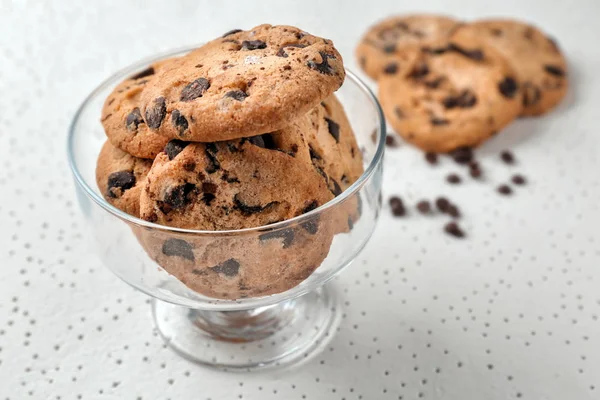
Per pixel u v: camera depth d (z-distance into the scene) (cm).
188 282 37
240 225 36
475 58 52
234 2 59
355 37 56
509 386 40
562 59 53
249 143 36
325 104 40
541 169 49
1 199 47
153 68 41
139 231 36
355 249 39
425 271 44
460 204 48
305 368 41
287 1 58
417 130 50
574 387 40
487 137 50
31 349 41
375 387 40
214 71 37
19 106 52
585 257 45
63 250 45
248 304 38
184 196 36
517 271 44
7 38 56
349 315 43
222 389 40
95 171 40
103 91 41
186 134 35
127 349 41
